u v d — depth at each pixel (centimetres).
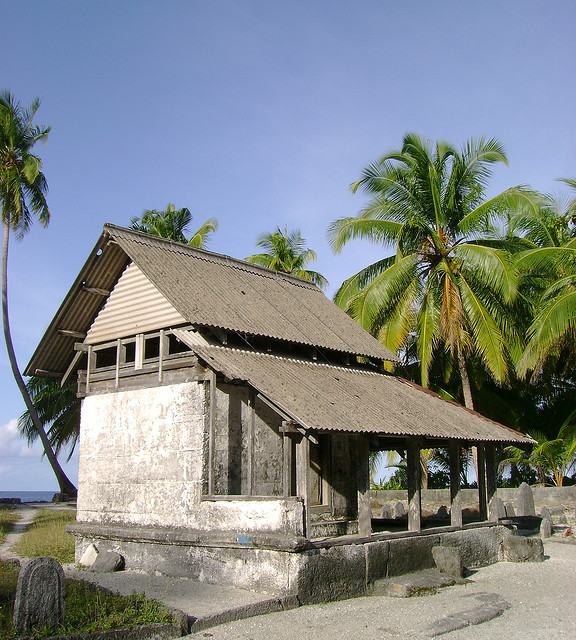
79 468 1603
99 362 1775
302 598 1125
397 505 2211
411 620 1027
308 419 1180
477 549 1569
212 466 1312
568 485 2778
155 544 1365
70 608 927
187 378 1412
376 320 2597
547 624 1018
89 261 1588
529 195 2384
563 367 2794
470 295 2455
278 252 3797
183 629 941
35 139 3105
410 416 1480
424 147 2541
